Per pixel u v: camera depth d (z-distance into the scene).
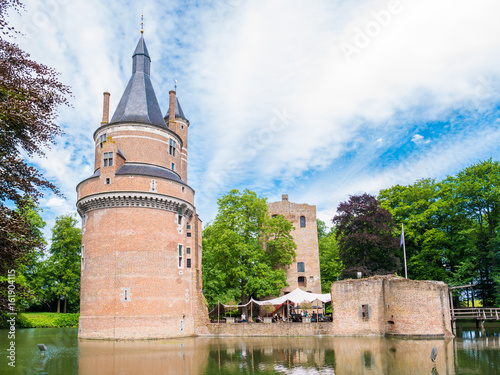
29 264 19.89
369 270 47.31
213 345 32.84
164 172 42.47
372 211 50.03
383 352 27.19
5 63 17.52
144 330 37.41
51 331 49.84
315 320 42.62
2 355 27.78
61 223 62.81
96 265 38.72
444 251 50.28
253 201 50.03
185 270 42.34
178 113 54.19
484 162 50.22
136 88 46.22
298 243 58.16
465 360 23.50
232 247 46.75
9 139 18.66
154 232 39.47
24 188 18.83
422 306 35.22
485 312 40.88
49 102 19.39
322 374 20.52
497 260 46.56
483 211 49.69
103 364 24.00
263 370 21.80
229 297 56.53
